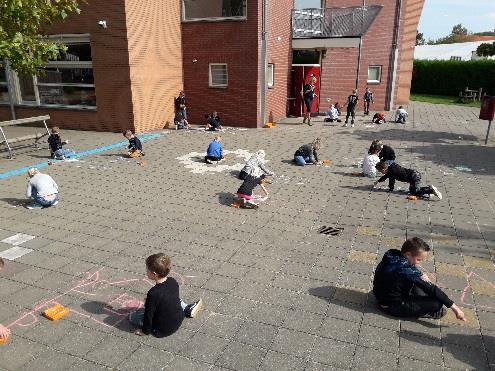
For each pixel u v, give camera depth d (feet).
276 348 13.66
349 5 71.15
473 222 24.44
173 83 56.95
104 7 47.91
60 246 20.99
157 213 25.54
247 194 26.21
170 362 13.00
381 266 15.48
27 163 37.32
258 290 17.04
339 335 14.32
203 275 18.19
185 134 51.72
